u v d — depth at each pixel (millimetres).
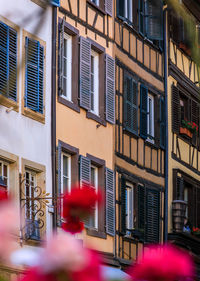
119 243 24750
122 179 25188
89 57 23281
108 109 24281
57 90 21328
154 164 28078
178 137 30406
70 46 22844
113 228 24109
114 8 25594
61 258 3150
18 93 19297
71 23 22547
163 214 28531
